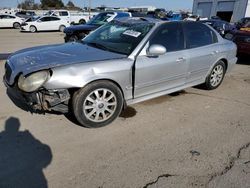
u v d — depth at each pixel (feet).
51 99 10.12
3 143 9.94
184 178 8.43
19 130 10.91
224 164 9.23
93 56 11.26
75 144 10.09
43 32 66.23
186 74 14.48
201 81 16.16
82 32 33.17
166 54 13.03
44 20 66.74
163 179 8.34
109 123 11.74
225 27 47.67
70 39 34.19
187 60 14.05
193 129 11.74
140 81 12.11
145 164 9.07
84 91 10.46
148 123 12.11
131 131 11.28
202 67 15.43
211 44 15.96
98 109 11.10
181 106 14.35
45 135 10.62
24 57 11.41
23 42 42.50
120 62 11.19
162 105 14.37
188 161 9.32
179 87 14.55
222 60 17.10
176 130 11.57
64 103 10.66
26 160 9.02
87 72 10.28
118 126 11.66
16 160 8.99
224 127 12.07
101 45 13.03
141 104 14.33
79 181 8.10
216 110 14.05
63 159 9.15
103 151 9.72
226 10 119.14
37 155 9.31
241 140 10.94
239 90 17.75
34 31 65.92
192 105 14.57
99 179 8.23
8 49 33.78
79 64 10.36
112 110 11.59
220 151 10.04
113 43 12.92
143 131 11.34
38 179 8.13
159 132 11.32
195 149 10.11
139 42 12.10
